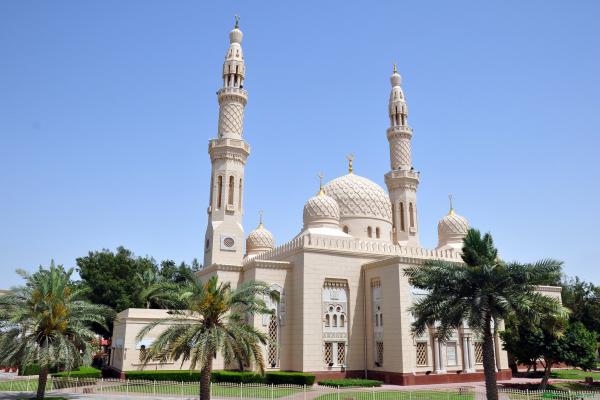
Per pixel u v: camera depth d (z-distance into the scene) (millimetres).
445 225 62062
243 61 60469
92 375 44219
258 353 27406
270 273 46750
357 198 58875
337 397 32719
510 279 26359
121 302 66438
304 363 43219
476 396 33500
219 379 41312
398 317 42156
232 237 53844
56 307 30094
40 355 28875
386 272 44781
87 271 68250
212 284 27516
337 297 46594
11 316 28984
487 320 26688
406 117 68062
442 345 43469
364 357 45781
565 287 71875
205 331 26141
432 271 27625
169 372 42406
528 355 39906
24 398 31438
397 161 66250
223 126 57625
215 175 55906
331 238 49062
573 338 38969
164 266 86938
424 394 34250
